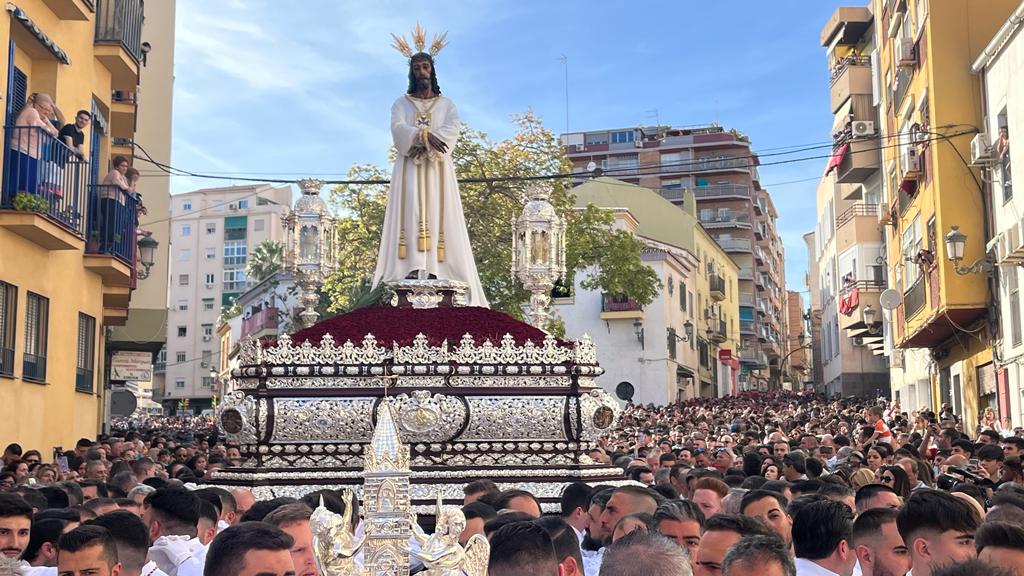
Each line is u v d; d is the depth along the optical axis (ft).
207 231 366.63
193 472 42.47
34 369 54.65
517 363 35.58
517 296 96.32
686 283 212.23
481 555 15.75
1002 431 79.71
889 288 120.78
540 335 37.37
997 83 78.95
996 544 15.70
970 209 85.92
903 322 108.17
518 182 96.43
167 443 68.85
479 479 31.65
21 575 15.70
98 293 65.82
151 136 91.61
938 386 110.83
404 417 34.53
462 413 34.86
